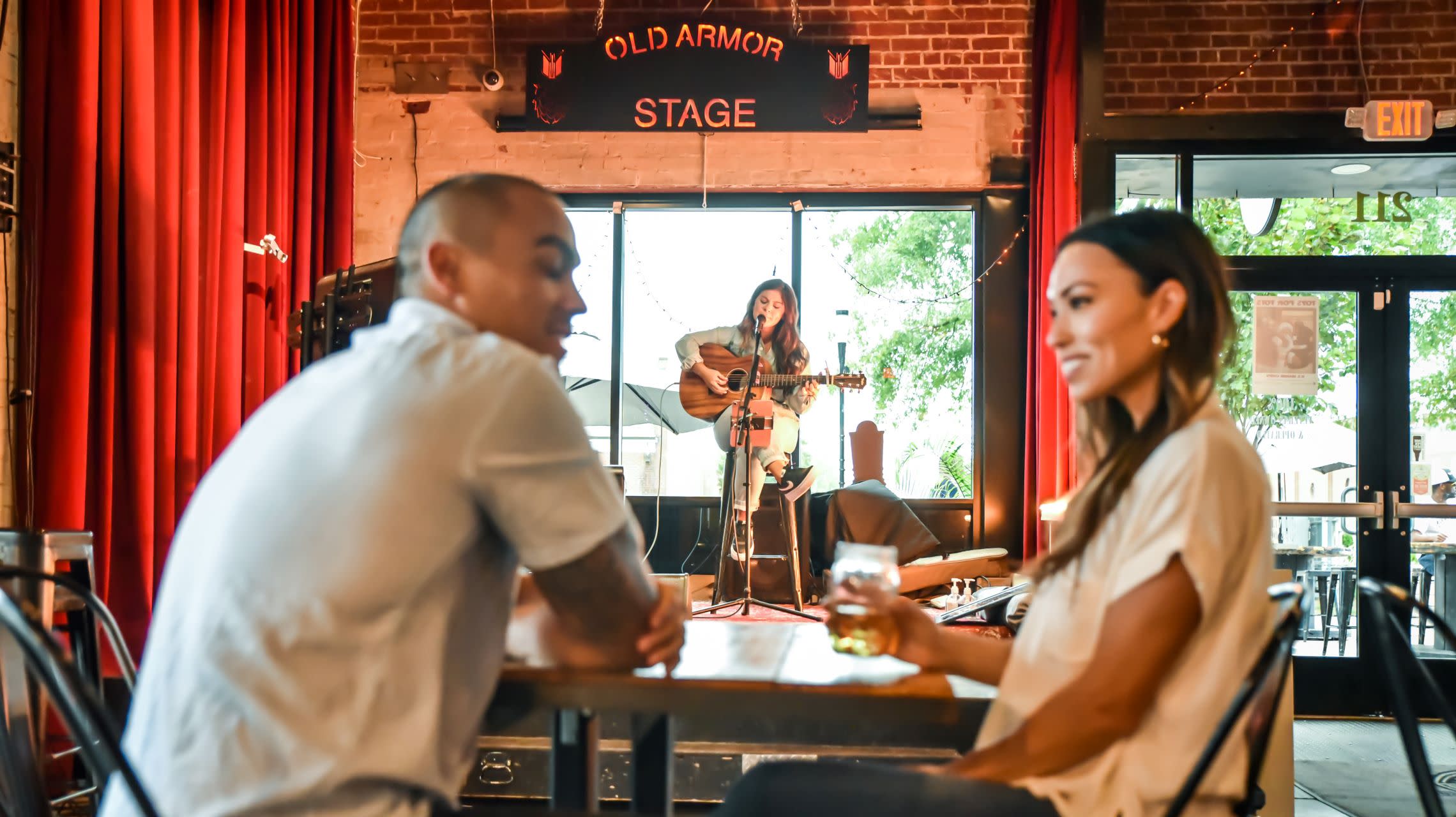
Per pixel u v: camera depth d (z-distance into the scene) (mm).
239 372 4562
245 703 1058
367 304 3822
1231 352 1264
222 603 1089
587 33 6195
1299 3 5824
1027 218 6070
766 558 5754
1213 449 1159
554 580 1222
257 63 4816
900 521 5605
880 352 6180
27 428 3594
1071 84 5809
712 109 5945
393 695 1094
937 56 6102
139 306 3887
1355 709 5398
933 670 1364
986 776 1181
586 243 6258
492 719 1564
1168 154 5832
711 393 5387
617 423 6199
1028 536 5852
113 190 3809
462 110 6195
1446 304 5598
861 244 6203
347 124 5598
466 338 1235
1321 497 5566
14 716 2445
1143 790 1150
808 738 3102
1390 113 5512
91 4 3701
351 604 1079
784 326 5480
